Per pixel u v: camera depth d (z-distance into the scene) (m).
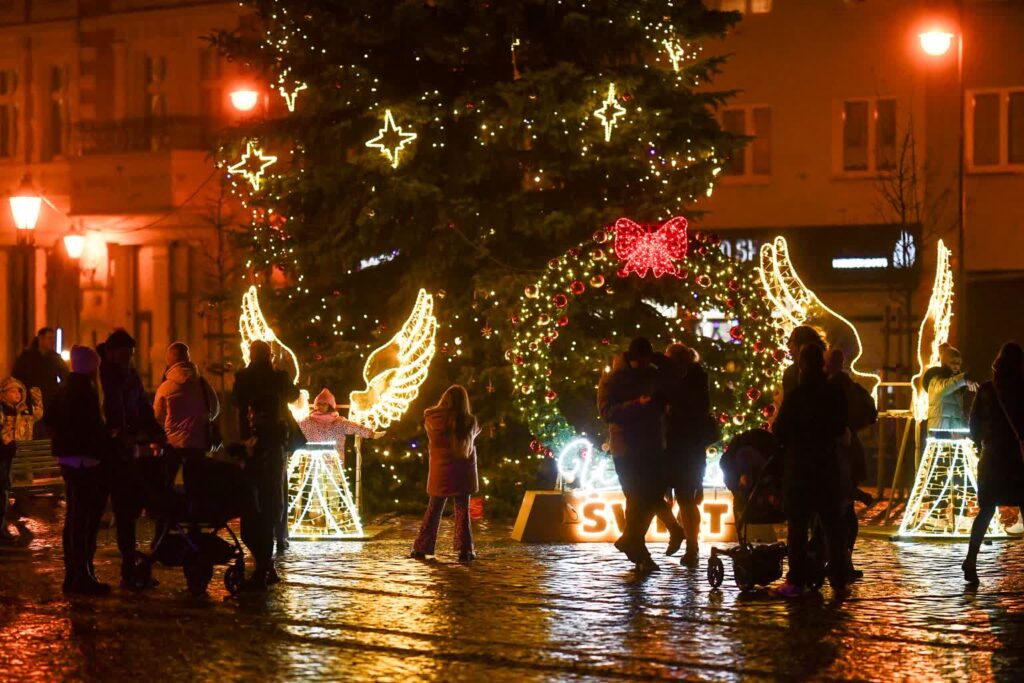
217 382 42.03
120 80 45.38
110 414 15.74
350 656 12.44
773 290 26.06
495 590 15.91
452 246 24.88
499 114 24.53
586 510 20.28
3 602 15.20
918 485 20.66
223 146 26.56
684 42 26.06
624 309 25.19
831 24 38.12
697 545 17.91
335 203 26.08
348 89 25.42
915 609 14.70
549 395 22.06
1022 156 36.88
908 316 35.06
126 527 16.03
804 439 15.40
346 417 24.53
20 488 22.22
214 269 43.09
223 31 26.48
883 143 37.78
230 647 12.84
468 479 18.39
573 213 25.28
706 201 39.09
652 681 11.54
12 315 47.03
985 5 37.00
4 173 46.91
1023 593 15.67
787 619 14.14
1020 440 15.98
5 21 46.84
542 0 24.78
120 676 11.73
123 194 43.84
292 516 21.50
